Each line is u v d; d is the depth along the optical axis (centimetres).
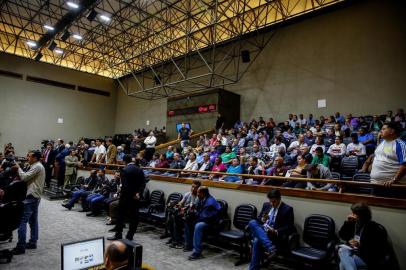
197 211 479
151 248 478
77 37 1387
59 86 1755
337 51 1022
